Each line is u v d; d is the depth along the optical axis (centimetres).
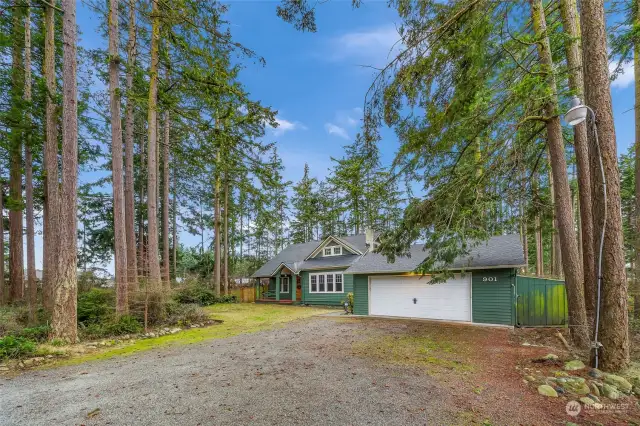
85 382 533
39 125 1195
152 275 1183
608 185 524
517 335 891
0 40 1019
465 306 1159
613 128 530
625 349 509
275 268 2244
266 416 387
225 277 2225
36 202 1606
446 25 621
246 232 3278
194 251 2773
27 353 702
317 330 1026
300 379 523
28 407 429
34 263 1205
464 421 369
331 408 408
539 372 538
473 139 734
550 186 1268
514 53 688
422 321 1188
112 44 1066
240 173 1508
